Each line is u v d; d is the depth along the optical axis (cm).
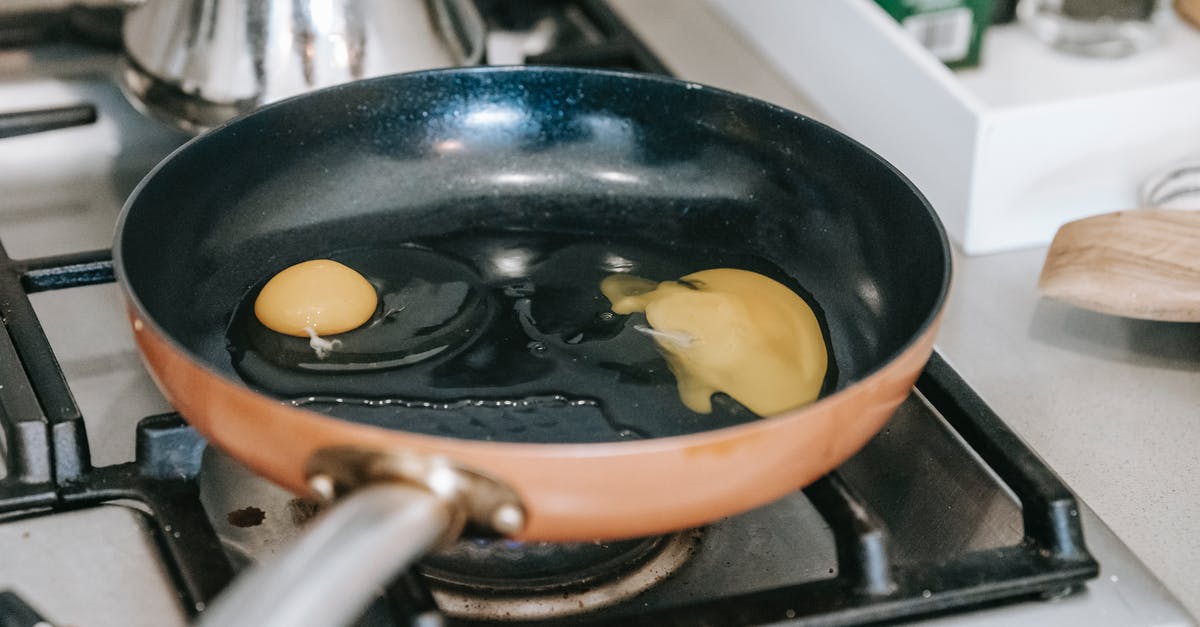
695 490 62
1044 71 102
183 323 77
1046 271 83
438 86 84
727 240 83
